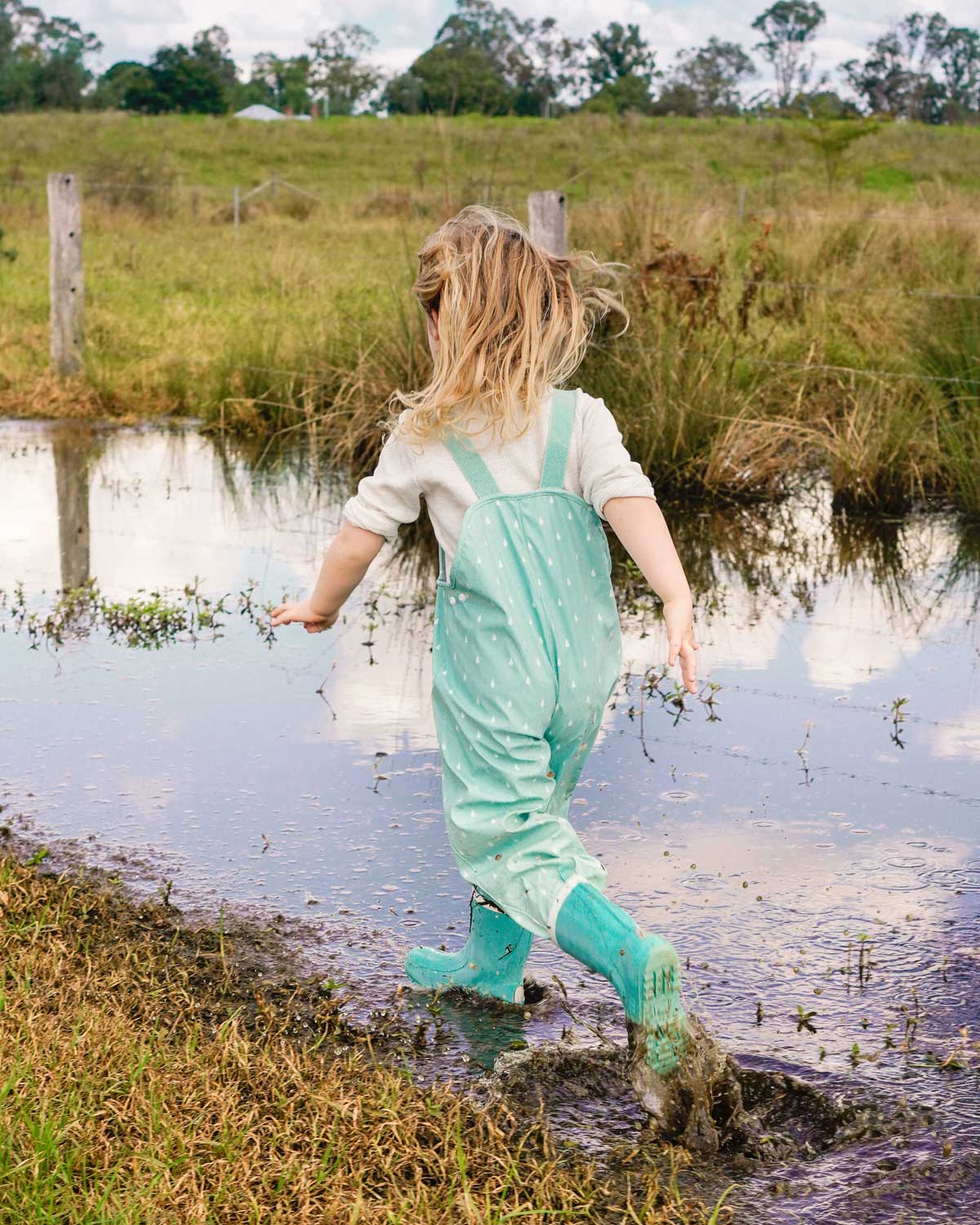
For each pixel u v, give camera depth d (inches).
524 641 90.7
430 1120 88.4
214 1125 85.7
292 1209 79.2
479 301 90.5
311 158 1467.8
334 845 135.3
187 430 355.9
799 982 110.1
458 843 92.9
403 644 198.4
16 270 597.0
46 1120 82.7
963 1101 93.5
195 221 917.8
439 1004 106.7
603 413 93.5
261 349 367.2
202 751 158.7
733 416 290.5
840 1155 87.9
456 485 92.0
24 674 184.1
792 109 1740.9
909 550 246.4
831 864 131.3
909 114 3885.3
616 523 92.0
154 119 1829.5
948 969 112.0
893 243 478.9
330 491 293.6
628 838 136.8
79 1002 101.2
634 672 185.8
